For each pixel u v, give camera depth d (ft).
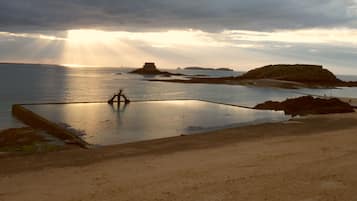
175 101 125.49
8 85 231.09
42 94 171.32
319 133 58.49
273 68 364.58
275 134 57.26
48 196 28.02
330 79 334.85
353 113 87.04
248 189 30.09
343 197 28.53
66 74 472.85
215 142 50.44
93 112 92.22
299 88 252.42
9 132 57.16
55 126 62.64
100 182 31.60
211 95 169.89
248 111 100.32
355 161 39.86
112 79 363.15
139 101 122.52
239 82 283.18
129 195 28.48
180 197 28.09
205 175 33.99
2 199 27.14
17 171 34.76
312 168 36.73
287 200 27.71
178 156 41.75
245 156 41.93
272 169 36.24
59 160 39.37
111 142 57.00
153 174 34.19
